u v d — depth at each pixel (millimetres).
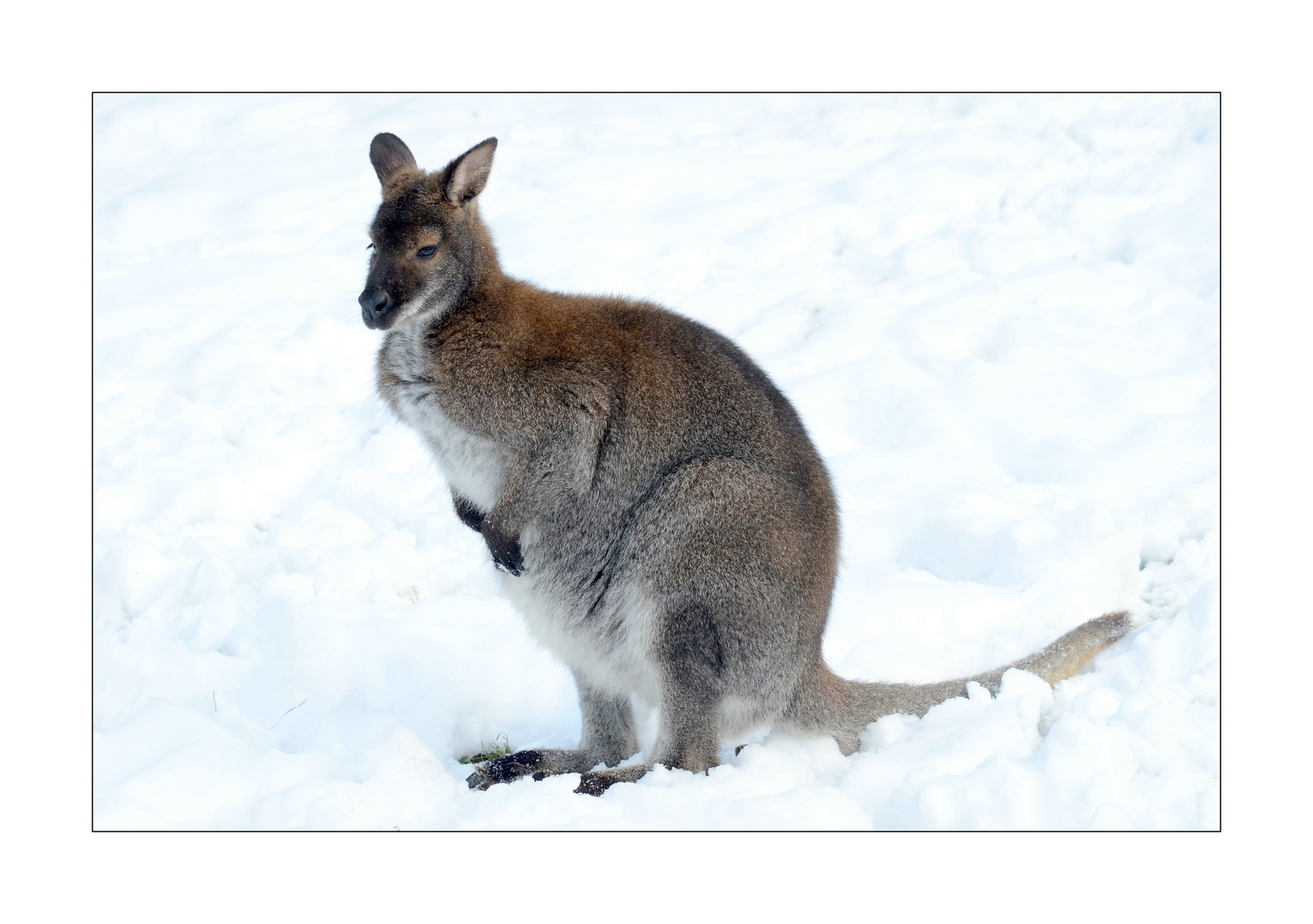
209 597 7680
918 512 8578
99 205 15047
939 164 13883
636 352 6082
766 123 17156
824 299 11594
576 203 13953
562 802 5191
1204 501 8164
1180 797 5195
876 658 6891
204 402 10508
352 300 12070
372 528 8922
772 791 5426
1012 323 10602
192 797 5176
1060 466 8883
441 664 6855
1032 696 6160
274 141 17156
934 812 5047
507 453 6090
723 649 5707
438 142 16188
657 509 5801
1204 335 10297
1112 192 13000
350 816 5031
